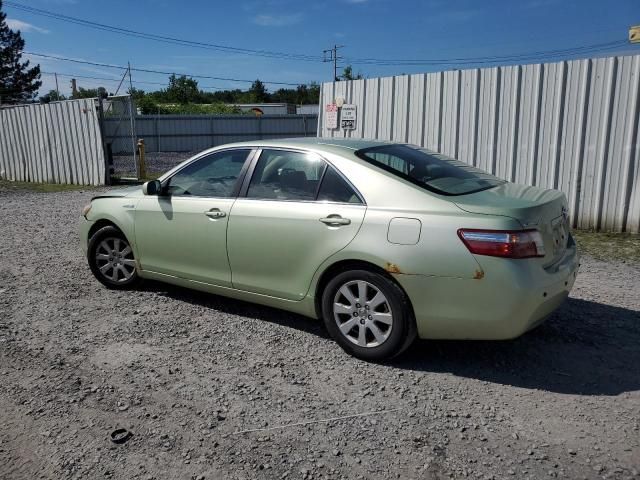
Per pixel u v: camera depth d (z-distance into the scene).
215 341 4.61
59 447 3.18
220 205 4.86
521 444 3.18
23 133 18.53
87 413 3.52
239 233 4.71
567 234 4.45
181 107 49.78
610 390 3.78
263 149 4.82
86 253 6.05
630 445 3.15
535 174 9.00
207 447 3.16
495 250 3.62
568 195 8.77
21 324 5.00
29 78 63.09
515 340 4.57
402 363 4.18
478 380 3.93
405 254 3.86
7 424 3.42
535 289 3.64
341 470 2.96
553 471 2.94
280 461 3.04
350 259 4.11
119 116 19.14
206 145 37.44
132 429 3.34
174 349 4.45
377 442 3.20
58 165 17.66
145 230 5.43
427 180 4.20
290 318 5.10
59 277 6.44
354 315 4.20
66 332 4.80
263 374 4.03
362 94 10.81
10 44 61.88
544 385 3.85
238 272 4.82
